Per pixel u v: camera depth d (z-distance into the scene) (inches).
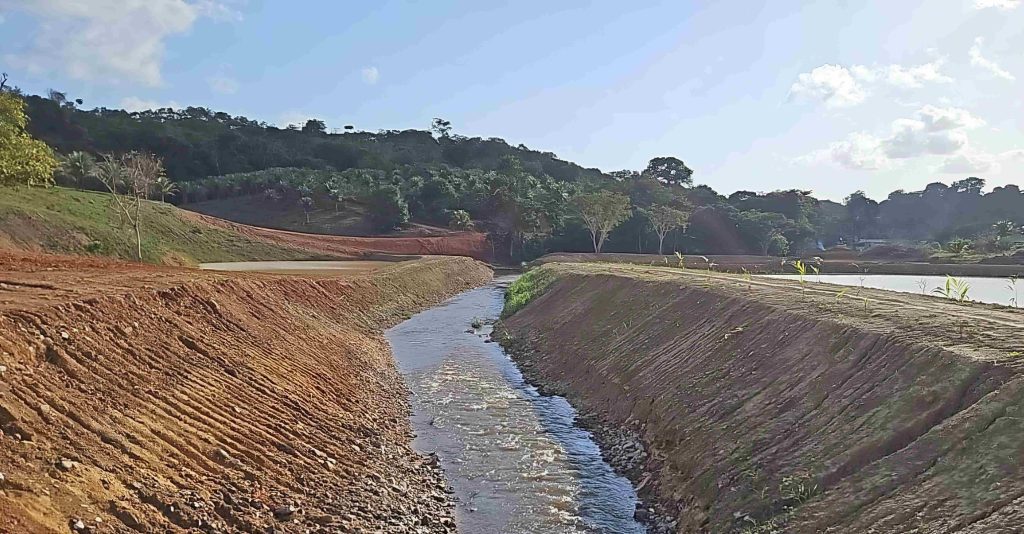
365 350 1015.0
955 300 732.0
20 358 434.9
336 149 5772.6
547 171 6668.3
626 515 499.5
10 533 293.3
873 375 472.7
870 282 2226.9
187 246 2434.8
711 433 532.4
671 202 4399.6
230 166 5059.1
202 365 597.6
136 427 439.8
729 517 422.9
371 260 2827.3
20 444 360.2
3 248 1483.8
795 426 476.4
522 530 473.7
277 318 895.1
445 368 985.5
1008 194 5605.3
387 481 534.3
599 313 1082.1
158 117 6491.1
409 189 4468.5
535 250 3927.2
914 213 5816.9
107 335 536.7
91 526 332.8
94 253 1784.0
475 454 623.5
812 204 5049.2
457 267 2613.2
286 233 3070.9
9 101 1435.8
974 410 375.9
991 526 296.0
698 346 721.6
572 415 749.9
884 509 346.0
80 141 4616.1
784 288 882.8
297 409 621.0
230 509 411.8
